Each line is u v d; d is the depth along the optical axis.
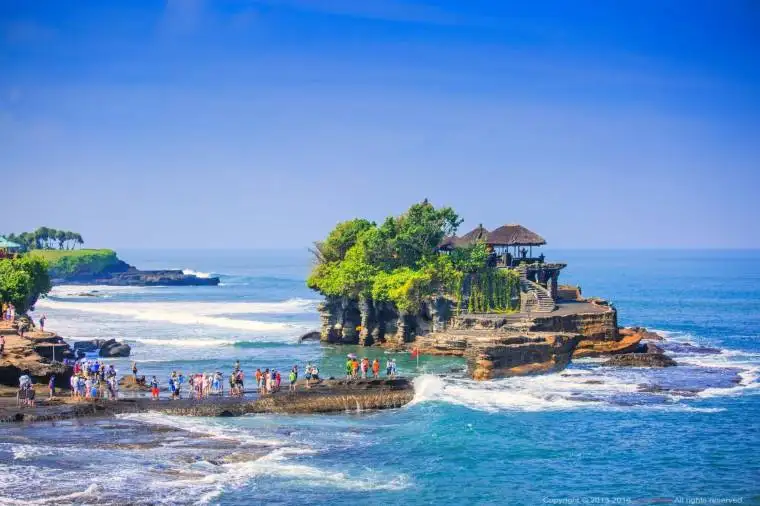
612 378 96.88
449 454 66.31
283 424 73.56
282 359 115.06
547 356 100.62
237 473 59.41
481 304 123.75
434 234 131.75
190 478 57.81
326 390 82.75
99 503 52.53
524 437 71.44
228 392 83.31
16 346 85.81
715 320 170.50
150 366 107.38
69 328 156.25
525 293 125.38
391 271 130.25
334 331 132.50
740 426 75.25
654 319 173.12
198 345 129.50
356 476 60.38
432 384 87.69
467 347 99.69
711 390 90.19
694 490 59.41
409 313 125.69
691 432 73.38
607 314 118.44
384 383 85.56
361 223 141.12
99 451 62.69
